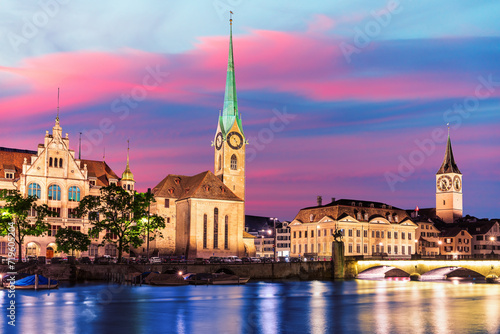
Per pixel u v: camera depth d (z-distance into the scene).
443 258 155.88
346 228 188.38
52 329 61.88
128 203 121.88
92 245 142.88
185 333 60.88
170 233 166.38
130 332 60.94
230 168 194.12
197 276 116.88
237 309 78.56
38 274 107.62
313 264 138.75
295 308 80.81
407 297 98.19
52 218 137.00
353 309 80.62
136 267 117.00
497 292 110.12
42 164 138.50
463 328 65.19
